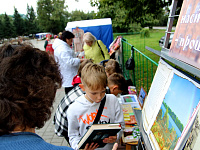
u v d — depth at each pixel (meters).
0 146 0.46
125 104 2.04
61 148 0.53
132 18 7.46
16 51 0.57
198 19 0.77
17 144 0.47
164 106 0.98
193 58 0.75
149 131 1.06
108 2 8.38
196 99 0.72
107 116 1.38
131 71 4.59
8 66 0.52
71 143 1.36
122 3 7.28
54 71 0.64
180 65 0.86
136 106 2.03
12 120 0.49
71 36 2.98
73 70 2.93
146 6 6.79
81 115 1.37
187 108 0.77
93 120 1.35
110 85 1.78
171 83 0.98
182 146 0.72
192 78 0.80
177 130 0.79
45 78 0.56
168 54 1.04
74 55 3.08
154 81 1.27
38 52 0.62
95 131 1.05
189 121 0.72
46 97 0.57
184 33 0.88
